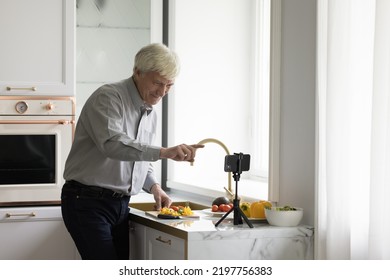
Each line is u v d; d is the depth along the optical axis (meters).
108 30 4.61
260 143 4.40
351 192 2.56
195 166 4.46
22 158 3.88
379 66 2.35
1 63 3.86
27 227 3.86
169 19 4.51
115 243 3.15
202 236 2.66
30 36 3.89
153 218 3.03
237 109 4.50
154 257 3.00
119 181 2.96
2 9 3.86
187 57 4.42
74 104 3.93
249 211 3.00
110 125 2.78
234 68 4.49
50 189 3.91
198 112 4.45
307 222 2.89
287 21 3.03
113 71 4.63
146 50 2.88
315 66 2.83
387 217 2.33
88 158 2.94
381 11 2.34
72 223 2.96
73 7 3.94
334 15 2.60
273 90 3.07
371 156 2.38
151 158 2.67
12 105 3.85
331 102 2.60
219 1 4.46
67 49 3.93
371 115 2.44
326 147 2.63
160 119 4.62
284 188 3.05
